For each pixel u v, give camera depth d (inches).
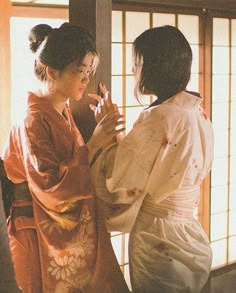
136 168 102.0
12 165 108.0
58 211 104.3
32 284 107.2
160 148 101.1
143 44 102.3
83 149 103.0
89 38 103.7
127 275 163.2
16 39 212.7
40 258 105.9
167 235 105.9
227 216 192.2
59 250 106.3
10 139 109.0
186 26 164.6
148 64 102.0
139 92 105.7
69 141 106.0
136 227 109.0
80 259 109.0
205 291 166.6
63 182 100.8
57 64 102.6
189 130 102.6
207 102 174.9
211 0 161.2
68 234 106.8
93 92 116.3
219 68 178.5
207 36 170.9
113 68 146.7
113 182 103.1
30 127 102.8
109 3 116.4
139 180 102.6
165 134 100.5
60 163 103.7
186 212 108.2
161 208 106.3
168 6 156.8
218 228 189.6
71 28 103.0
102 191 108.8
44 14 200.8
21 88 220.1
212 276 186.2
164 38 101.1
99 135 103.9
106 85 118.5
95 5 113.6
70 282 108.6
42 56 104.2
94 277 111.7
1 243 72.9
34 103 105.0
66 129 106.1
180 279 106.8
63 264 107.3
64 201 102.5
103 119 104.4
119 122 105.0
